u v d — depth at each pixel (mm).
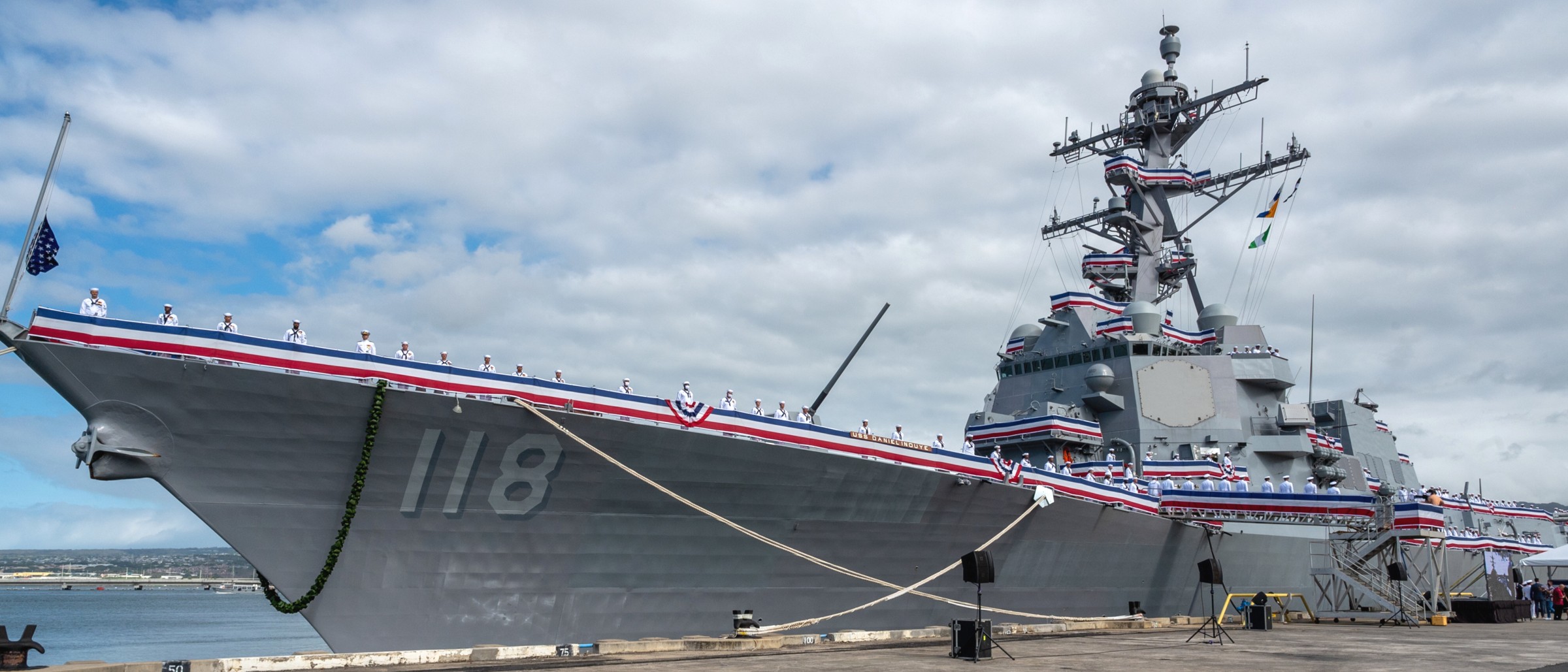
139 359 14984
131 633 69188
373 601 17219
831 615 22750
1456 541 44750
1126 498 29031
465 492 17688
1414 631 26984
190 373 15266
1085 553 28094
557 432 18000
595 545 19281
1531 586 43000
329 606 16875
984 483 24422
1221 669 15250
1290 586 35781
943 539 24484
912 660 16625
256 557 16422
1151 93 41000
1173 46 41125
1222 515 29859
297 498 16516
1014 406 38188
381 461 16844
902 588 24062
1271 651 19109
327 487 16688
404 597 17484
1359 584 31953
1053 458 32188
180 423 15500
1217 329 38281
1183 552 31250
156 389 15234
